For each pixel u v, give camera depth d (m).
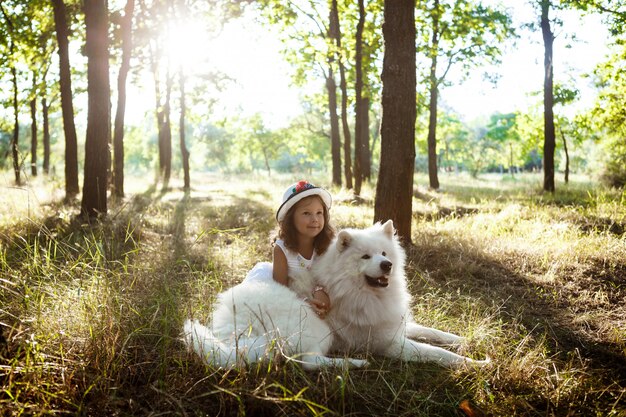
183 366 2.96
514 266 6.20
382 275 3.43
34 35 15.52
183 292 4.48
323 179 26.92
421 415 2.68
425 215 10.08
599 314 4.55
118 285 3.90
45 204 9.88
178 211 10.63
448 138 52.53
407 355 3.51
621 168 19.16
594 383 3.13
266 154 42.66
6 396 2.45
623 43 14.43
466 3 17.62
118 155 14.63
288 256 3.78
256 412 2.52
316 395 2.73
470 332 3.85
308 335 3.23
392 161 6.75
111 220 7.07
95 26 8.27
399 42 6.64
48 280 3.88
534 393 2.97
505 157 54.28
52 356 2.73
